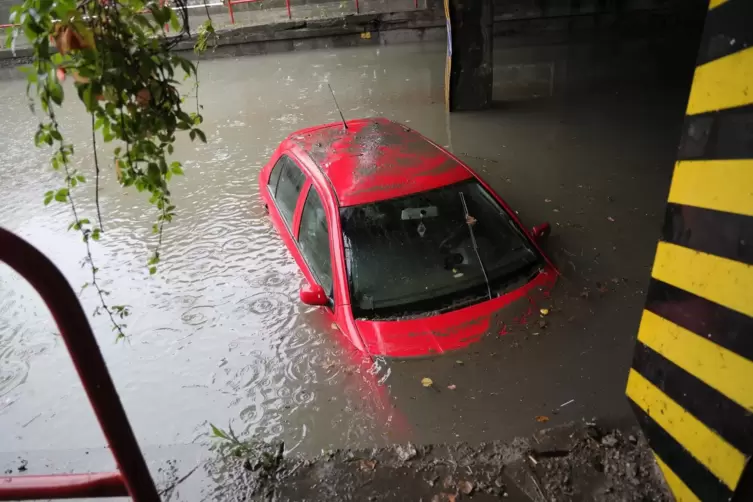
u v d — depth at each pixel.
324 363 3.70
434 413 3.16
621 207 5.59
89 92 2.24
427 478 2.74
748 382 1.86
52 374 4.18
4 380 4.13
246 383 3.71
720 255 1.93
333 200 4.09
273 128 9.58
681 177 2.10
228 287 4.94
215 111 10.82
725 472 2.00
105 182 7.83
